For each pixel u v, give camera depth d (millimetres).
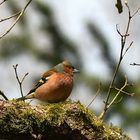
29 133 8727
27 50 15414
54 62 15531
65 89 12367
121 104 13367
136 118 13195
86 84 14773
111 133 9398
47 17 15680
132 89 13570
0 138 8680
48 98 12453
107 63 15375
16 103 8805
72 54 15562
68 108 9008
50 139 8945
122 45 10750
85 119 9109
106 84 14531
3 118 8562
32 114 8727
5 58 15469
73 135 9062
